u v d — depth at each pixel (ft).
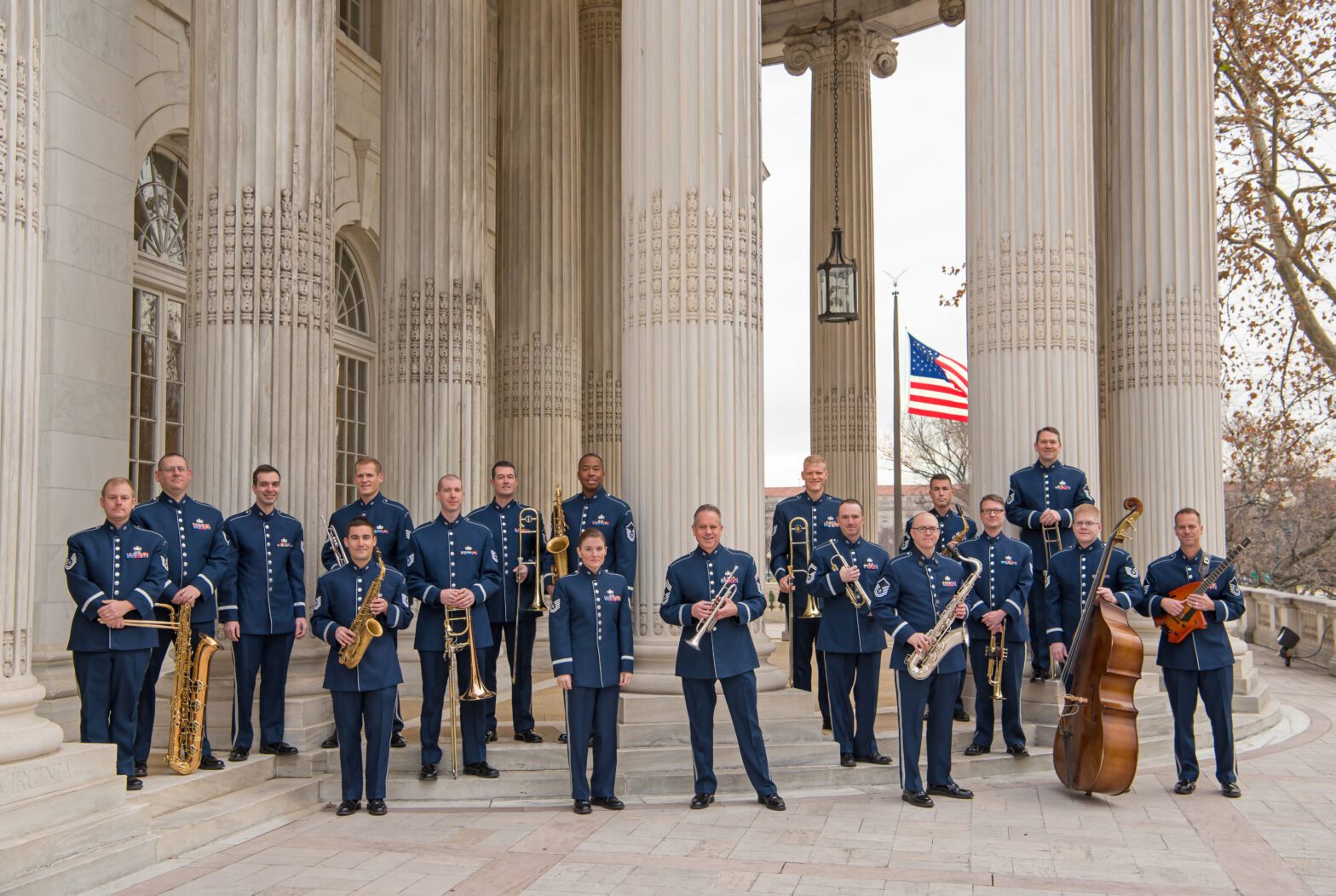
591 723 27.45
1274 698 47.29
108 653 24.20
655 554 31.04
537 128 52.31
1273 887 21.35
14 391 21.11
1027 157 37.32
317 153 31.91
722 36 31.96
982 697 32.01
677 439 31.12
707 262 31.45
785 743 30.27
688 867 22.36
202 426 30.12
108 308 34.27
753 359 32.09
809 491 34.30
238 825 24.98
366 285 55.42
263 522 28.30
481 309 41.24
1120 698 27.94
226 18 30.78
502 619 30.53
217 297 30.19
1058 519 33.91
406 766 29.22
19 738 20.65
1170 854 23.52
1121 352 43.52
